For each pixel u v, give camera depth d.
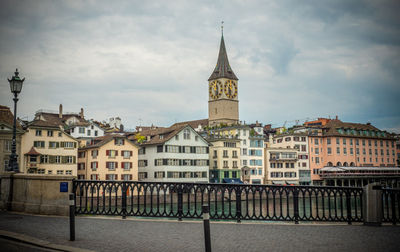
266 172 98.44
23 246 9.76
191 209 48.00
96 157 68.81
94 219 14.18
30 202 15.49
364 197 13.62
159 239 10.59
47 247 9.64
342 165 112.75
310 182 107.06
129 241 10.30
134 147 72.62
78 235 11.06
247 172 93.62
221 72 142.88
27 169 61.03
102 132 91.94
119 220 14.03
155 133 83.06
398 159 135.38
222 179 88.25
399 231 12.20
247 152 95.06
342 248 9.65
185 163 79.62
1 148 58.53
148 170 80.38
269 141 108.94
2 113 60.19
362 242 10.38
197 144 81.94
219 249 9.52
